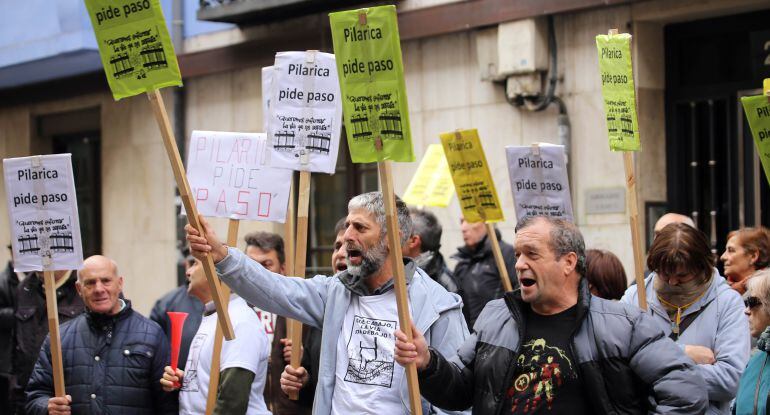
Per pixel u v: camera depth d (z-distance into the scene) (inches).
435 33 398.6
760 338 177.8
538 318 171.9
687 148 363.9
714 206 358.9
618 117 214.5
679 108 365.1
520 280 170.7
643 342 164.9
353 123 177.6
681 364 163.2
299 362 212.2
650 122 360.8
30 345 309.0
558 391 165.9
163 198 509.4
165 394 238.8
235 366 211.6
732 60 352.8
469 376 177.5
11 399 315.6
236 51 471.8
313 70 208.1
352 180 446.0
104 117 537.6
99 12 183.2
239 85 476.4
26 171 224.1
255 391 219.3
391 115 175.0
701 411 161.3
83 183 566.3
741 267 244.8
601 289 241.3
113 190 534.3
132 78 182.2
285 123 208.4
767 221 347.6
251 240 265.7
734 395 197.8
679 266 201.9
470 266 327.3
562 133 366.3
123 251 529.0
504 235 384.8
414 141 413.1
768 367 176.1
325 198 458.6
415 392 170.9
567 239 169.6
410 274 195.6
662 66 364.8
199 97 494.6
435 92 406.6
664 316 208.7
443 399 174.6
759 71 341.7
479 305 322.0
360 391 190.2
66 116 566.6
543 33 373.1
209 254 183.2
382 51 175.8
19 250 225.0
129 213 525.7
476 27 386.9
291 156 208.1
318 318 197.9
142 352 240.1
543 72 373.7
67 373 240.5
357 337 193.3
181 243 497.0
